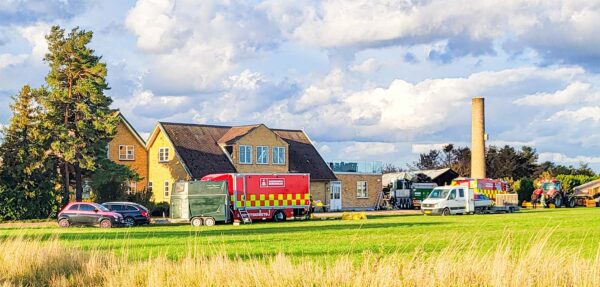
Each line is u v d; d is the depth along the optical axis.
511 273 15.74
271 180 51.97
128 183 67.12
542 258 16.38
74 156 55.88
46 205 54.81
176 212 48.34
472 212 61.66
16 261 20.08
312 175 74.94
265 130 72.19
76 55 57.84
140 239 32.41
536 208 80.00
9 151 54.25
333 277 16.64
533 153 119.19
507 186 74.25
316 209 74.38
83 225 45.19
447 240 29.70
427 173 94.62
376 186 81.69
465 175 134.12
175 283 17.23
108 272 18.95
